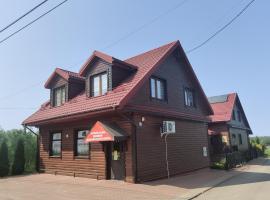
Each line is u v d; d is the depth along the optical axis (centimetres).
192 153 1927
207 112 2262
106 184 1353
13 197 1139
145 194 1137
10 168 2006
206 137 2191
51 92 2017
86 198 1080
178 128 1811
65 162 1780
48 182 1499
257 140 4684
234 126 3164
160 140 1586
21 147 2025
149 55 1822
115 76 1562
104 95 1530
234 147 3119
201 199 1070
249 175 1784
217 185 1398
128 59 1964
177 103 1839
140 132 1436
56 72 1966
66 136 1802
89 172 1588
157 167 1523
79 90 1936
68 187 1316
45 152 1988
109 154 1512
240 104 3541
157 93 1661
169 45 1828
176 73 1903
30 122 1964
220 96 3434
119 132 1388
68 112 1647
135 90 1398
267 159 3497
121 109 1330
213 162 2303
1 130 2361
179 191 1202
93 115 1520
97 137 1391
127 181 1389
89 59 1658
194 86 2111
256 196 1095
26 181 1581
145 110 1456
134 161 1373
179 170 1734
